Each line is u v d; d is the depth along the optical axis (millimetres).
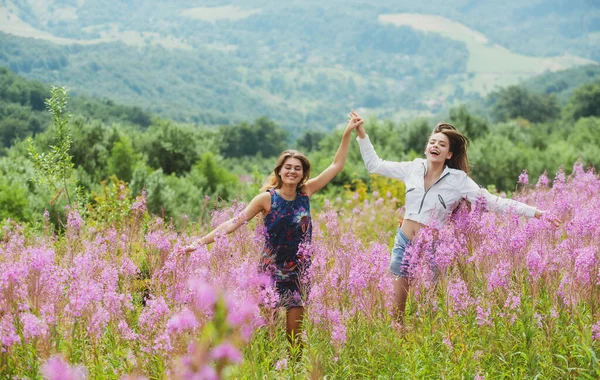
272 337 4953
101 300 5051
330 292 5188
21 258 5055
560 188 7859
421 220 5926
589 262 4887
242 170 68750
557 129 94812
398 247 6000
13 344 4379
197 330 4113
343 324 4930
